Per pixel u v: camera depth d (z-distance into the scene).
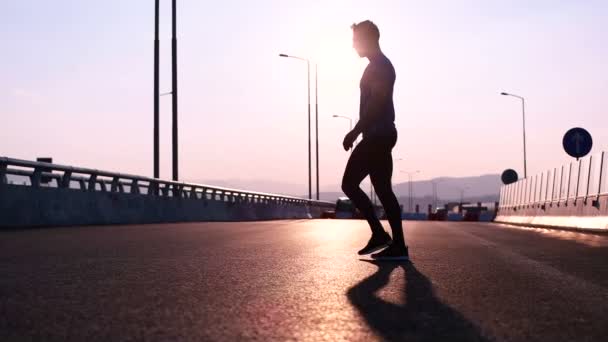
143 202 22.81
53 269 6.65
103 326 3.84
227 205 32.94
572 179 21.62
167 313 4.26
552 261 7.79
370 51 8.17
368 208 8.18
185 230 15.28
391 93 8.12
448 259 7.93
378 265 7.14
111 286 5.46
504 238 13.24
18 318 4.07
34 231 13.99
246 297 4.91
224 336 3.59
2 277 6.02
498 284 5.65
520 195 32.91
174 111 31.88
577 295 5.07
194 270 6.60
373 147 7.97
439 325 3.88
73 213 18.27
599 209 17.84
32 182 16.69
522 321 4.03
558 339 3.54
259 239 11.70
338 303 4.65
